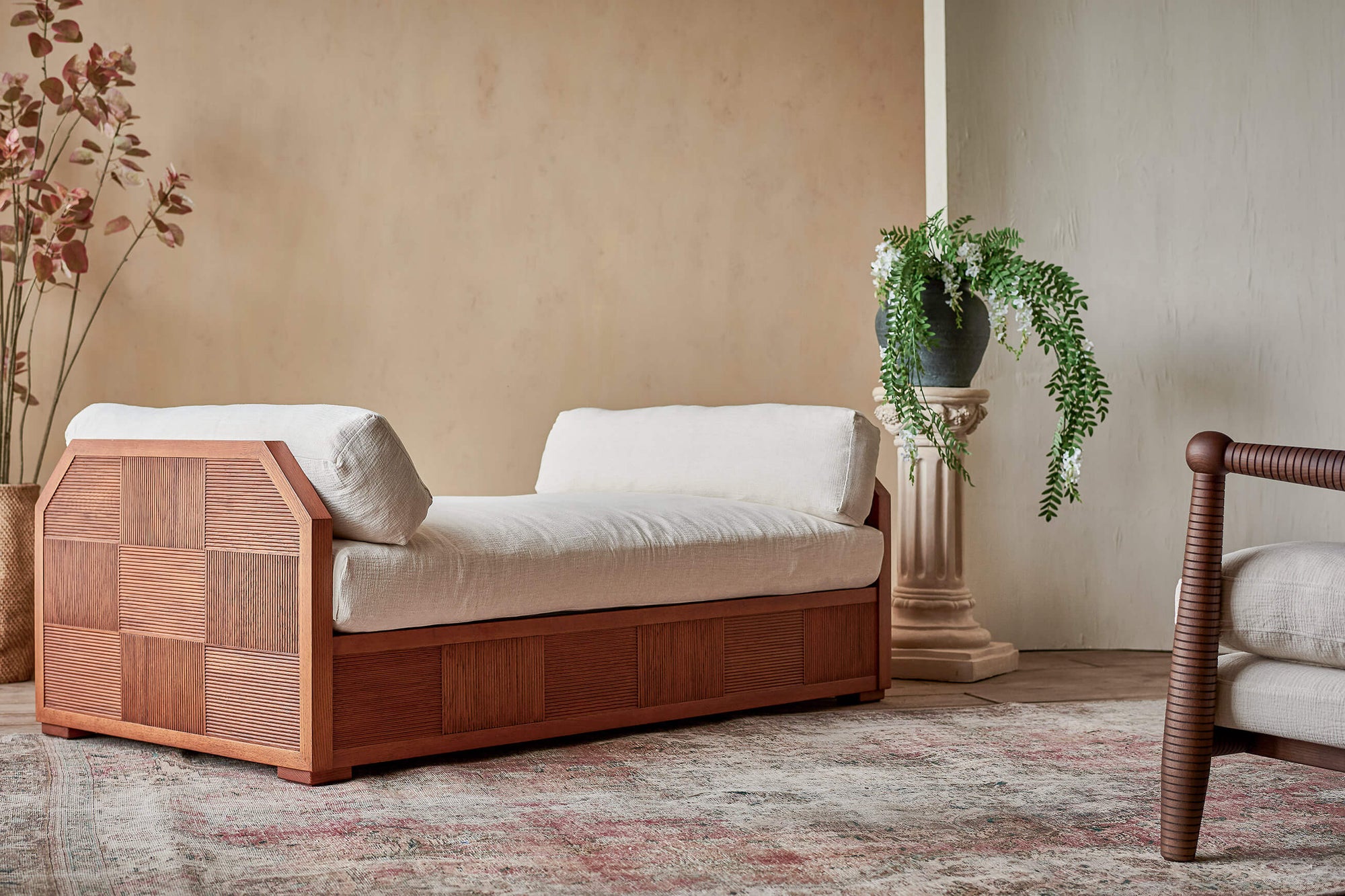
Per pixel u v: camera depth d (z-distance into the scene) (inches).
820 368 199.6
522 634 104.2
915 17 205.2
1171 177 164.9
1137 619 165.6
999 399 165.2
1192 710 73.0
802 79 199.2
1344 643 68.3
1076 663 154.9
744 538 119.8
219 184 169.5
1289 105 163.5
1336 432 162.6
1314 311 162.9
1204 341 164.2
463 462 181.5
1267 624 71.2
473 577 99.4
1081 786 91.8
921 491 149.3
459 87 181.2
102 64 149.5
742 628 120.7
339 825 81.7
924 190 205.0
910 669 144.3
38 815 83.7
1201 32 164.7
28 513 143.9
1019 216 164.6
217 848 76.6
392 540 95.6
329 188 174.7
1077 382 143.3
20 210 147.9
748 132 196.1
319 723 91.7
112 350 164.9
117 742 107.8
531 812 85.1
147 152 156.3
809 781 94.0
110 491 104.8
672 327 192.1
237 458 95.7
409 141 178.7
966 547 164.4
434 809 86.0
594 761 101.2
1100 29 165.5
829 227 200.4
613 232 189.2
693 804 87.3
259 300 171.3
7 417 148.0
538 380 185.2
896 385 140.3
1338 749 68.9
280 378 172.4
